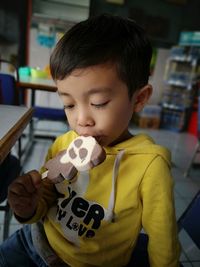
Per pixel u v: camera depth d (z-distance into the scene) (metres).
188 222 0.71
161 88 4.61
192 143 3.79
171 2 4.31
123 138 0.57
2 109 0.85
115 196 0.53
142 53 0.50
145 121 4.32
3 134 0.59
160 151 0.53
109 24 0.49
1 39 3.95
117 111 0.46
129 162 0.54
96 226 0.54
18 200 0.49
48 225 0.61
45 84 2.18
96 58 0.44
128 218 0.53
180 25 4.46
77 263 0.56
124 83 0.46
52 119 2.60
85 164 0.44
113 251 0.56
